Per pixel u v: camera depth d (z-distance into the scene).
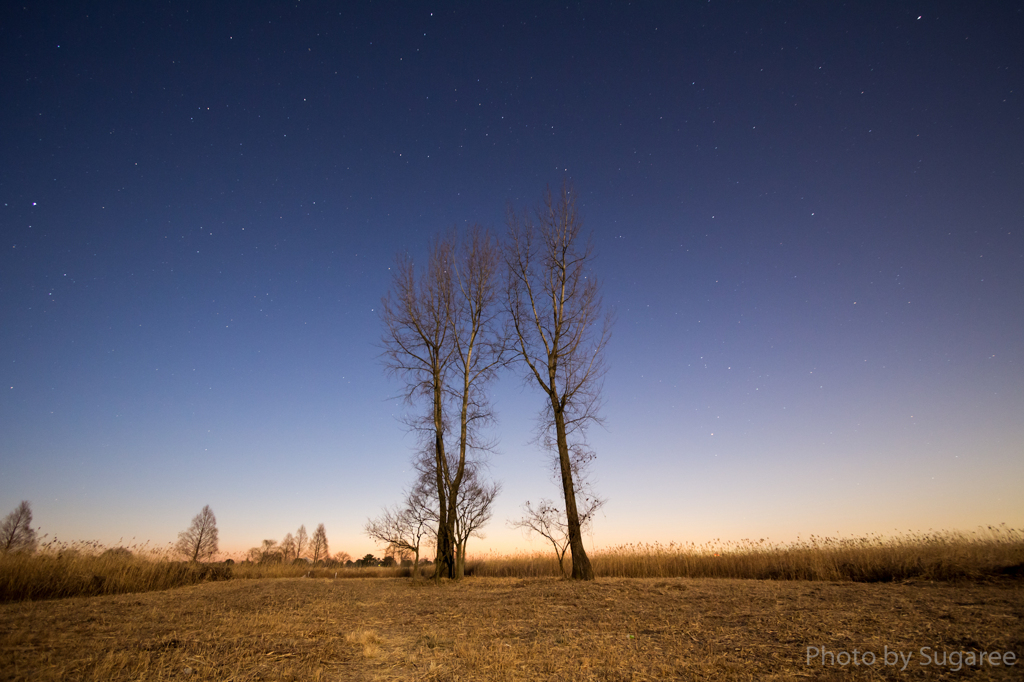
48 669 5.66
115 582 15.50
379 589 16.36
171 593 15.04
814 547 17.36
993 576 12.05
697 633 7.48
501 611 10.53
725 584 13.85
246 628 8.39
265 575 25.06
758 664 5.75
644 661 6.10
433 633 8.23
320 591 15.52
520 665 6.09
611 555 21.72
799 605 9.35
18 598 13.05
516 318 21.28
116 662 5.92
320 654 6.58
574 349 20.27
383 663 6.34
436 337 23.03
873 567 14.29
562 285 21.33
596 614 9.65
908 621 7.41
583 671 5.78
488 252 24.50
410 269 23.56
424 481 20.53
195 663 6.07
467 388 22.31
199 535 31.48
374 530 19.70
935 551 13.98
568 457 18.89
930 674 5.16
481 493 20.69
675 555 20.28
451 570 19.67
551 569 22.41
